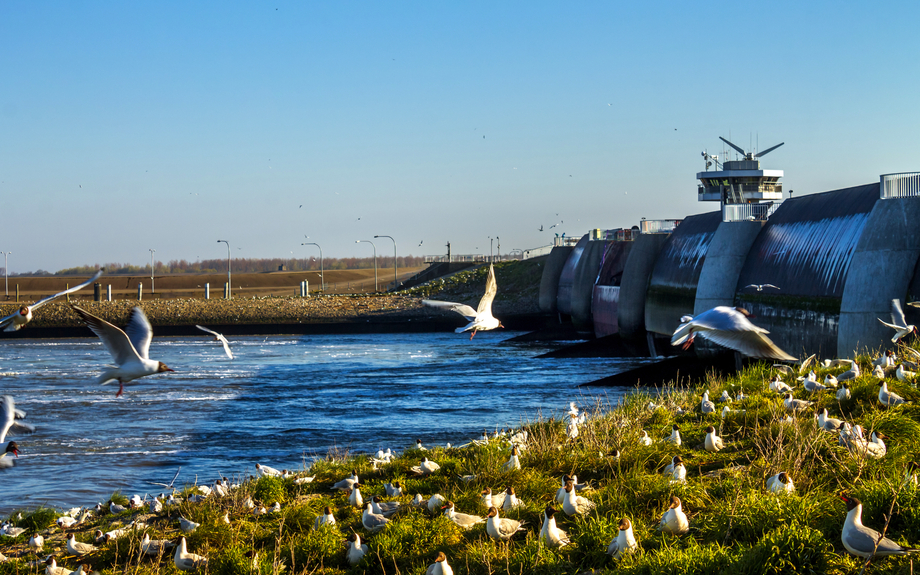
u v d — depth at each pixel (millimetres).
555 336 92750
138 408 46469
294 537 15156
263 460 32625
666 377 48312
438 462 20719
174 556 14516
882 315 34875
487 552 12234
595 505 13828
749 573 9602
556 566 11461
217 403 47938
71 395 51875
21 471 31484
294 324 110938
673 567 10055
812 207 49188
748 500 11898
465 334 107250
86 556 16359
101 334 10906
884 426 16047
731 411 19812
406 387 53062
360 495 17953
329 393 51250
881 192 36875
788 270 48000
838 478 13141
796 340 45406
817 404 19625
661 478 14383
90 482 29719
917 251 34438
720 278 55406
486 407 43625
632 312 74062
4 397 10781
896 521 10914
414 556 13188
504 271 126188
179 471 30922
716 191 98812
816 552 9805
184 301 118000
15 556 17469
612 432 19672
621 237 85000
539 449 18703
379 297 119438
